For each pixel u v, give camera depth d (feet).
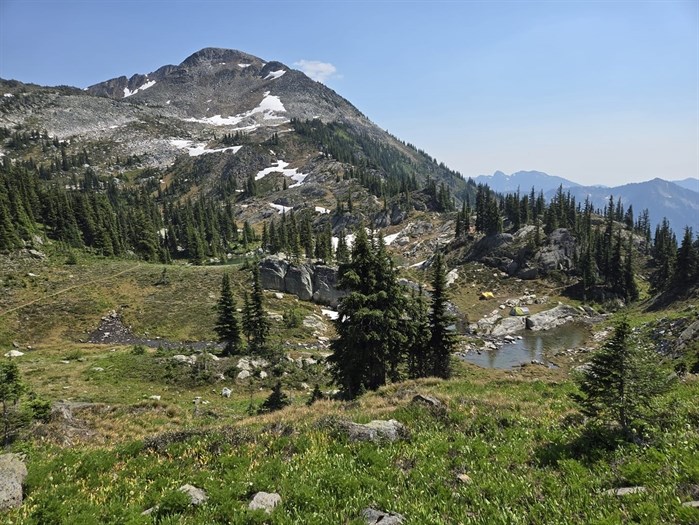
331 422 47.85
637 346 37.09
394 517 29.12
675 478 28.58
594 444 36.37
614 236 409.69
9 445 55.57
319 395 104.73
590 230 411.95
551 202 437.99
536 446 39.19
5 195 360.89
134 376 154.40
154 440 47.39
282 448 43.50
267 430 48.42
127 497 35.17
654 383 35.96
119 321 265.13
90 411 80.94
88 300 273.54
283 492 33.53
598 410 39.09
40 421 67.00
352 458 39.93
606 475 31.73
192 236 491.72
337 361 106.42
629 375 36.09
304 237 475.72
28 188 414.41
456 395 59.06
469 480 33.94
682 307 254.88
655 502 26.35
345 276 103.14
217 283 330.34
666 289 288.10
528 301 334.03
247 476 36.42
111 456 44.19
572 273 364.58
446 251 445.78
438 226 549.54
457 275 387.14
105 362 166.40
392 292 107.14
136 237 451.12
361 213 637.30
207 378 159.12
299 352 223.30
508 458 37.58
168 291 309.22
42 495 34.65
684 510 24.20
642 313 282.97
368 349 101.65
